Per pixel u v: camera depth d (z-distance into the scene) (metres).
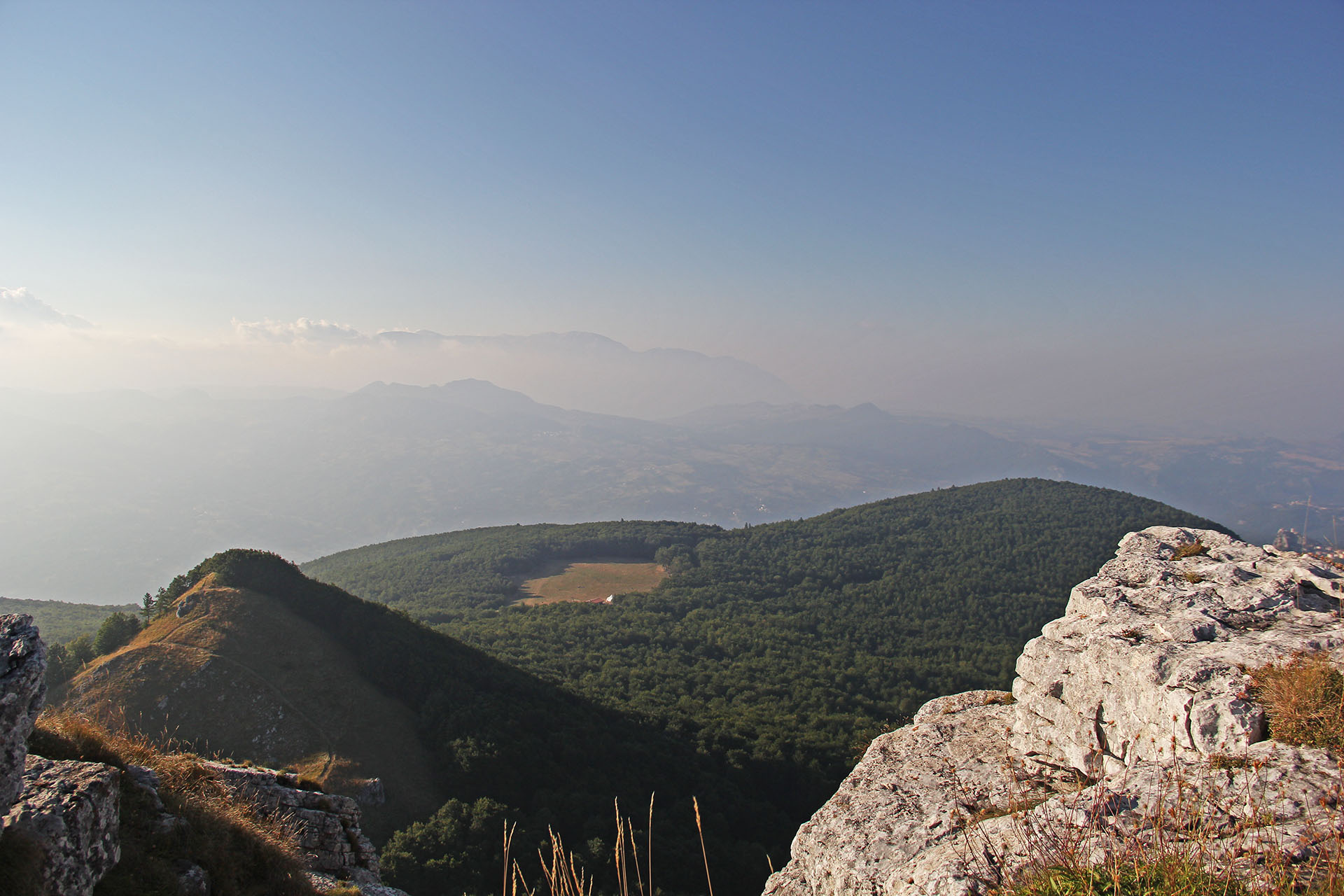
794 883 10.90
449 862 40.69
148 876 8.18
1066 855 6.00
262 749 49.28
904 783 11.49
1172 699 8.53
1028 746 11.35
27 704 6.55
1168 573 12.05
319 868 12.44
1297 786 6.20
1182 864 5.23
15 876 6.17
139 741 11.77
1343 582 10.27
